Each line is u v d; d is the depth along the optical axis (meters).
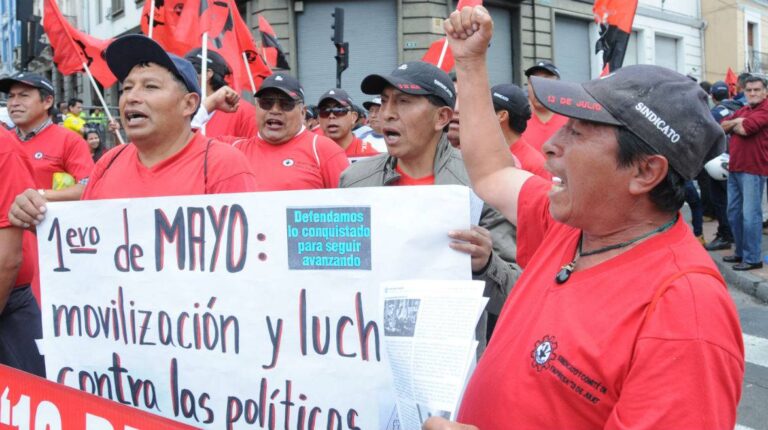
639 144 1.22
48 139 4.55
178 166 2.35
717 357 1.08
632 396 1.12
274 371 1.72
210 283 1.80
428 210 1.60
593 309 1.24
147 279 1.90
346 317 1.65
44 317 2.06
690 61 22.14
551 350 1.26
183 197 1.83
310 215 1.68
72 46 5.43
